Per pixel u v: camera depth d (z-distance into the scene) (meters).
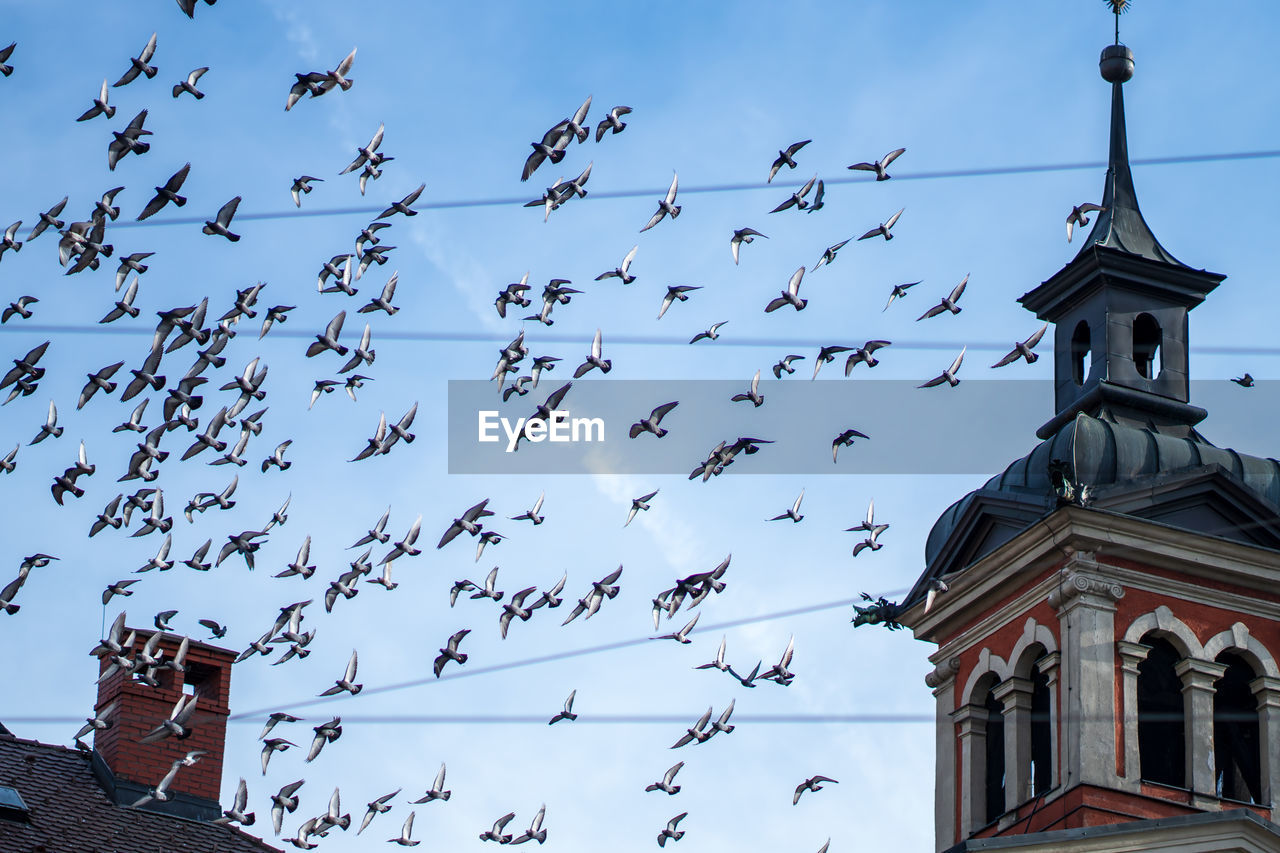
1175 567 47.53
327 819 36.94
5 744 41.19
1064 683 46.53
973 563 49.50
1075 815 44.94
